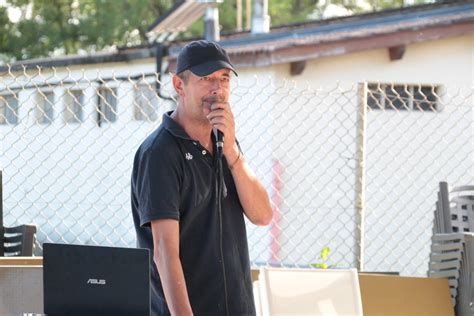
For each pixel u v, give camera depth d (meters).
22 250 6.38
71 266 4.32
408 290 6.31
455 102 12.91
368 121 11.59
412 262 11.77
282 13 31.98
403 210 10.99
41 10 30.45
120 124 10.69
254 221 4.67
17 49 30.02
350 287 5.71
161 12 30.53
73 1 30.67
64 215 10.59
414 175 12.30
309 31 13.52
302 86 12.90
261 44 12.76
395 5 35.00
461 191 7.74
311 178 11.87
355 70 13.20
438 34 13.12
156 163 4.35
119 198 11.16
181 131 4.43
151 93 9.68
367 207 11.94
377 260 11.72
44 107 9.68
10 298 5.36
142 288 4.27
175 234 4.32
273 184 10.95
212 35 15.62
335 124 12.15
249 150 11.77
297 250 11.16
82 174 11.10
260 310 5.65
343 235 11.27
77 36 30.44
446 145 11.66
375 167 12.05
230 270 4.52
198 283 4.46
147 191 4.34
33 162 10.20
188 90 4.46
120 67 14.98
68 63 14.66
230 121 4.48
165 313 4.49
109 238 10.54
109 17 29.97
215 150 4.53
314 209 10.91
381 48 13.08
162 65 14.55
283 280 5.65
